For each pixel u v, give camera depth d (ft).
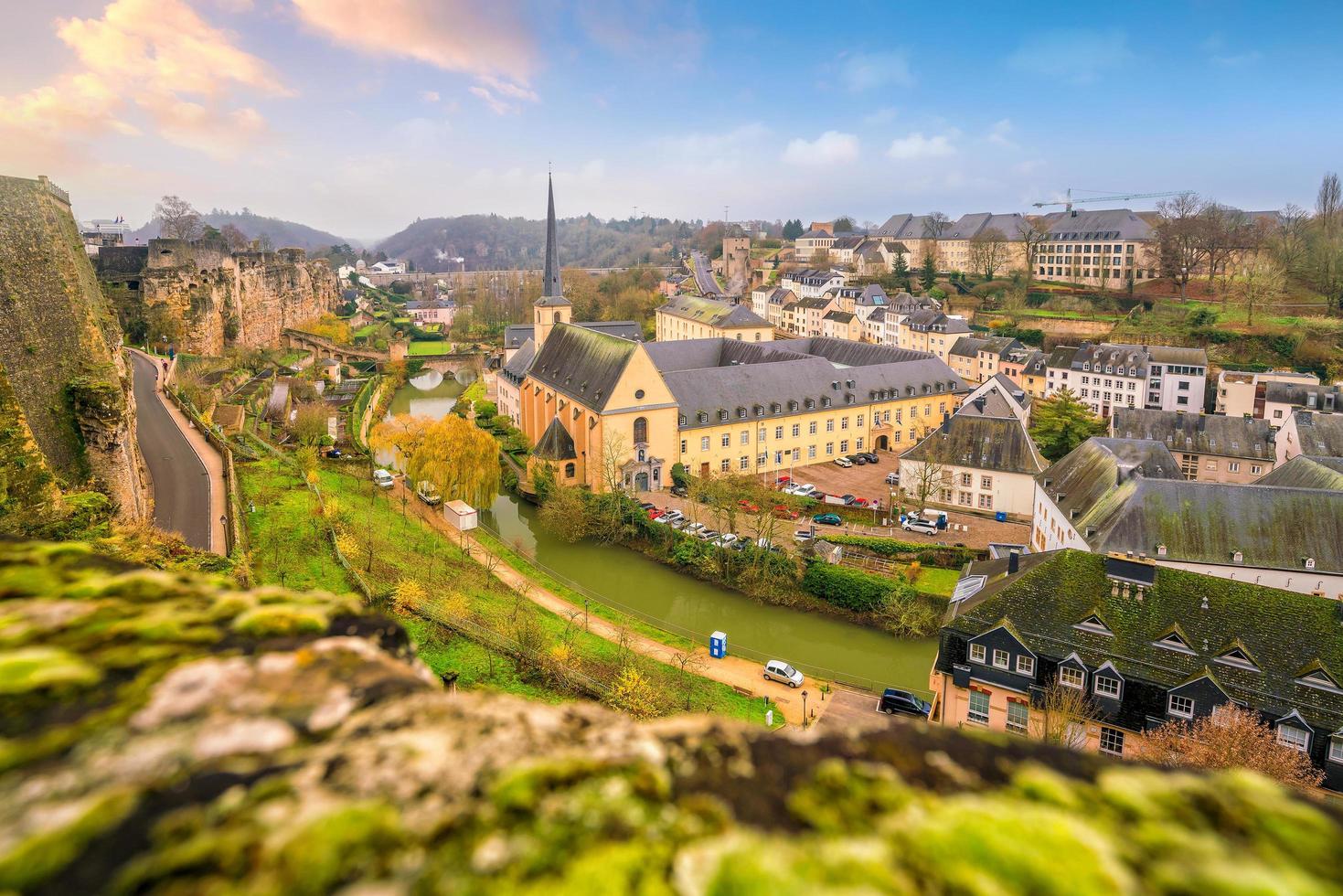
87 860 15.19
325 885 14.90
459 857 15.90
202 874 14.85
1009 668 155.53
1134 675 143.95
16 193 159.74
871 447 404.98
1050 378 493.77
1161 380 441.68
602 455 326.44
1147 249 638.94
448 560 247.91
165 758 18.04
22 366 147.84
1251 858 17.92
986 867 17.16
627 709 158.30
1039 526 266.16
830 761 20.43
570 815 17.47
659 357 457.68
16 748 18.15
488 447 302.86
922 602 228.02
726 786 19.20
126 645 22.39
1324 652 135.85
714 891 15.88
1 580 25.61
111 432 160.04
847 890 16.12
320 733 19.47
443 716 20.49
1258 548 196.34
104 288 431.02
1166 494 206.59
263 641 23.29
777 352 431.02
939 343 574.15
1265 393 408.67
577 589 251.60
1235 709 132.98
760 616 244.22
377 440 380.78
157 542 134.92
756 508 284.82
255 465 269.23
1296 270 561.84
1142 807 19.36
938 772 20.22
